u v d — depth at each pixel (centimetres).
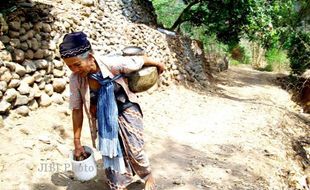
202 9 1417
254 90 1405
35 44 516
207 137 602
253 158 534
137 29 911
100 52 700
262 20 1338
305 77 1669
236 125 700
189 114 731
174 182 416
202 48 1445
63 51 287
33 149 400
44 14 573
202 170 462
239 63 2406
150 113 675
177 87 952
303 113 1284
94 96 316
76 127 322
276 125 780
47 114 487
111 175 322
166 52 984
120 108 319
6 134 407
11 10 498
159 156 490
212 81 1393
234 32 1449
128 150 324
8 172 354
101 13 831
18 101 454
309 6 1764
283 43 1742
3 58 448
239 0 1303
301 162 653
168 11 1823
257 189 435
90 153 334
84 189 361
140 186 377
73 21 669
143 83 320
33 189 345
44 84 513
